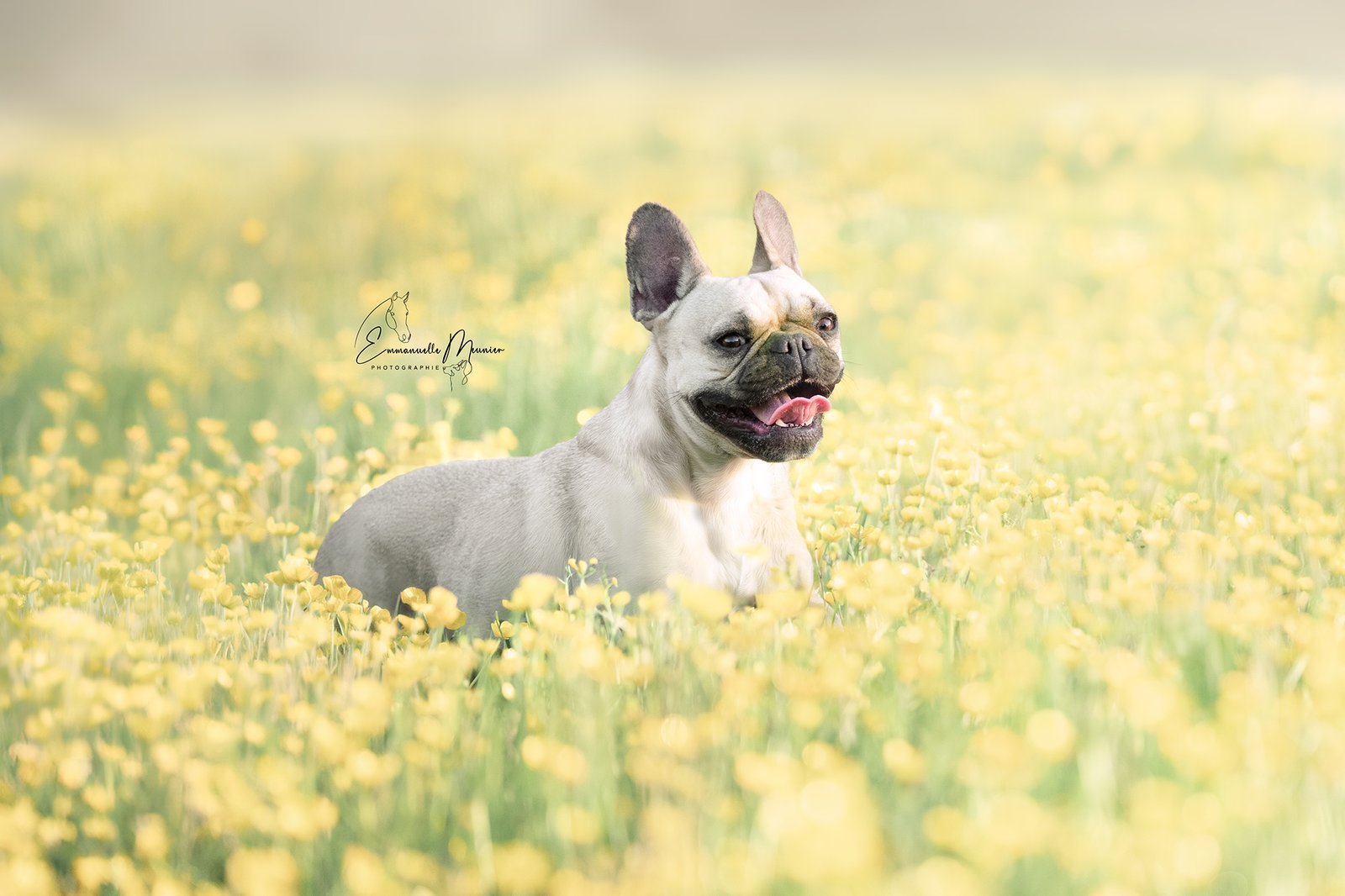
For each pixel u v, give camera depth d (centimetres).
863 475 790
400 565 725
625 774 443
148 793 448
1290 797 378
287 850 409
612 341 1155
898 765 383
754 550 590
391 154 2602
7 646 565
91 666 507
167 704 465
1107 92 3183
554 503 672
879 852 356
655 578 641
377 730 448
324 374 1118
